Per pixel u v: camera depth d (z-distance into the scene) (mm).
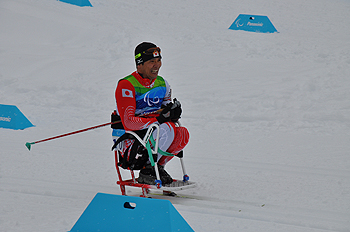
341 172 19078
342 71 41562
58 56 51188
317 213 14078
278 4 80875
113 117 16188
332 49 49500
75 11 67688
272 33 59688
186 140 15648
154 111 15961
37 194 16562
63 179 18438
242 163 20844
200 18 70000
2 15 61312
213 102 35750
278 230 12531
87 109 35688
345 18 69375
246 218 13781
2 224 12961
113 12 70312
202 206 15086
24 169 19812
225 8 77500
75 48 54094
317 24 65438
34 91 40688
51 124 31172
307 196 15891
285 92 37156
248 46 52844
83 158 21938
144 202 11383
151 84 15734
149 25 63438
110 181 18312
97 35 57406
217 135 27234
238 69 45250
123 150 15734
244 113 32562
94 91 40281
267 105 34125
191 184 16062
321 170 19438
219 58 49125
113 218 11656
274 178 18281
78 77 45094
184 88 40188
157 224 11031
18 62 48969
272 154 22438
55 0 72500
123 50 53344
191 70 45781
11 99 38594
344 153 22391
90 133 28203
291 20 68562
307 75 41500
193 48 52906
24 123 30094
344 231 12547
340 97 34906
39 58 50281
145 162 15859
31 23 59969
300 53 49000
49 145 24797
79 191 16828
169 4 78938
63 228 12562
